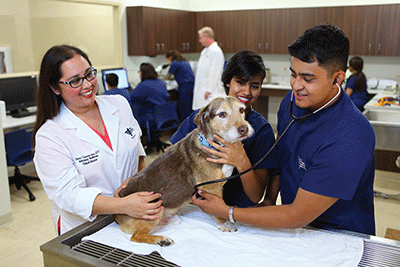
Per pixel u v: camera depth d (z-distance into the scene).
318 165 1.01
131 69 5.93
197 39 6.83
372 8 5.42
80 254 0.97
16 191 3.68
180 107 5.93
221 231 1.12
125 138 1.50
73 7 5.06
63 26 4.98
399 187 3.73
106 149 1.41
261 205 1.35
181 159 1.19
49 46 4.85
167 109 4.73
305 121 1.15
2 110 3.67
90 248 1.03
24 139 3.36
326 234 1.08
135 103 4.66
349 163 0.97
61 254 0.98
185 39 6.52
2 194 2.90
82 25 5.23
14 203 3.39
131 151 1.51
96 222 1.17
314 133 1.09
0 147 2.84
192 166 1.16
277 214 1.03
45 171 1.26
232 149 1.12
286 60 6.43
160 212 1.11
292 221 1.02
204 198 1.16
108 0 5.23
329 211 1.16
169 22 6.04
